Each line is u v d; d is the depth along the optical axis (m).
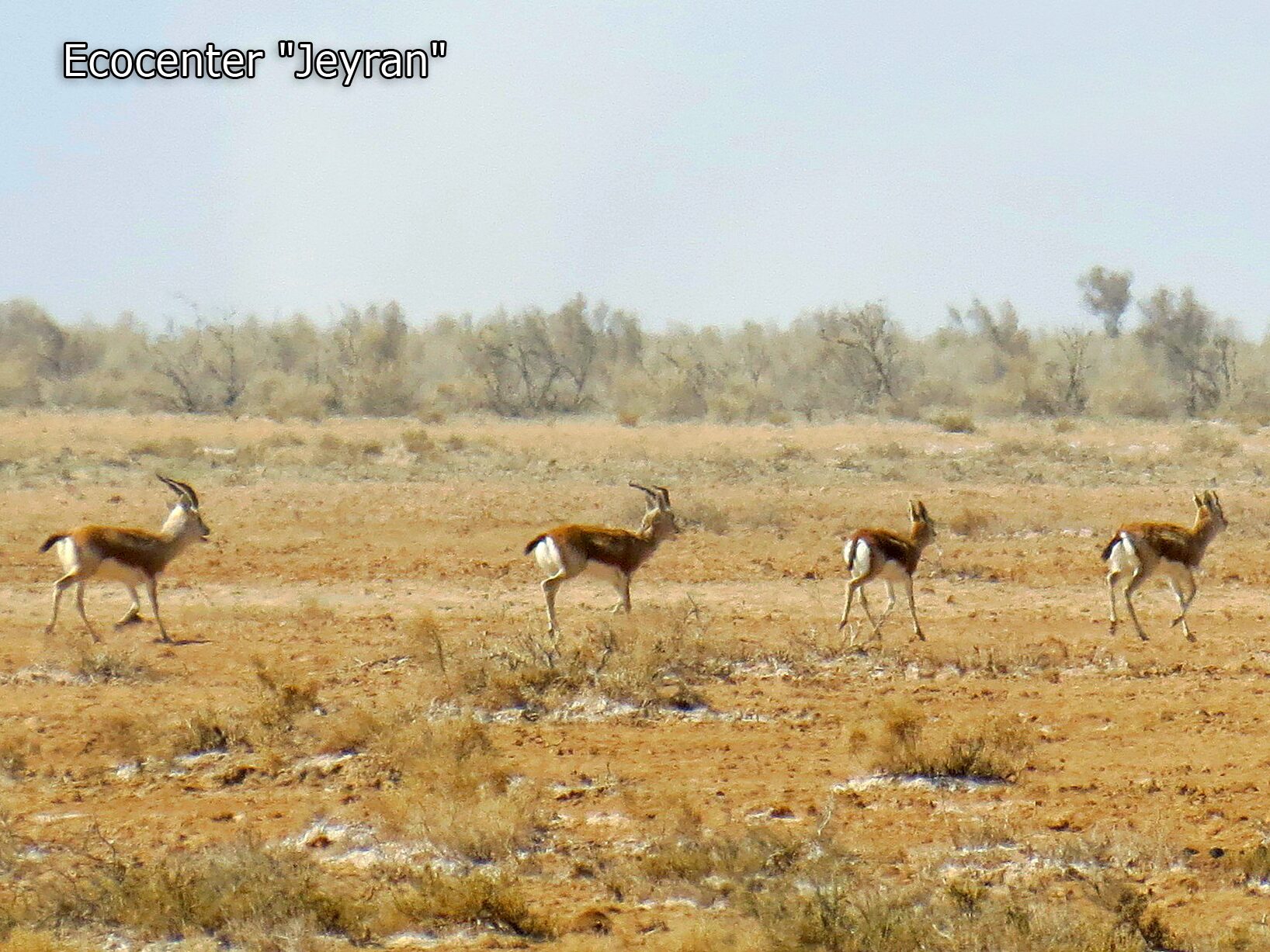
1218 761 49.19
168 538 73.38
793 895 36.34
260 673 58.12
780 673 64.19
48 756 51.62
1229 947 32.81
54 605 73.25
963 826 41.84
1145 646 71.38
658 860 38.94
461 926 35.31
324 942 33.81
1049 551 103.44
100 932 34.53
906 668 65.31
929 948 32.88
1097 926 33.50
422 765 46.78
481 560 98.81
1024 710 57.22
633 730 54.59
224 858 37.69
